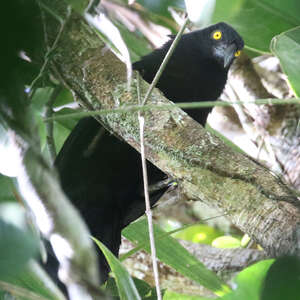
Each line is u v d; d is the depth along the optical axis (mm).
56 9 4379
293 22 4648
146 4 5215
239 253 6422
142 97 4297
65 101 6281
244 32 6266
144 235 5629
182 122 4180
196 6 2674
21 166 2342
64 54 4445
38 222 2295
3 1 1604
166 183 6109
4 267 1651
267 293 2455
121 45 3238
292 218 3430
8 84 1698
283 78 8188
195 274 5180
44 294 2857
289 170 7168
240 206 3670
